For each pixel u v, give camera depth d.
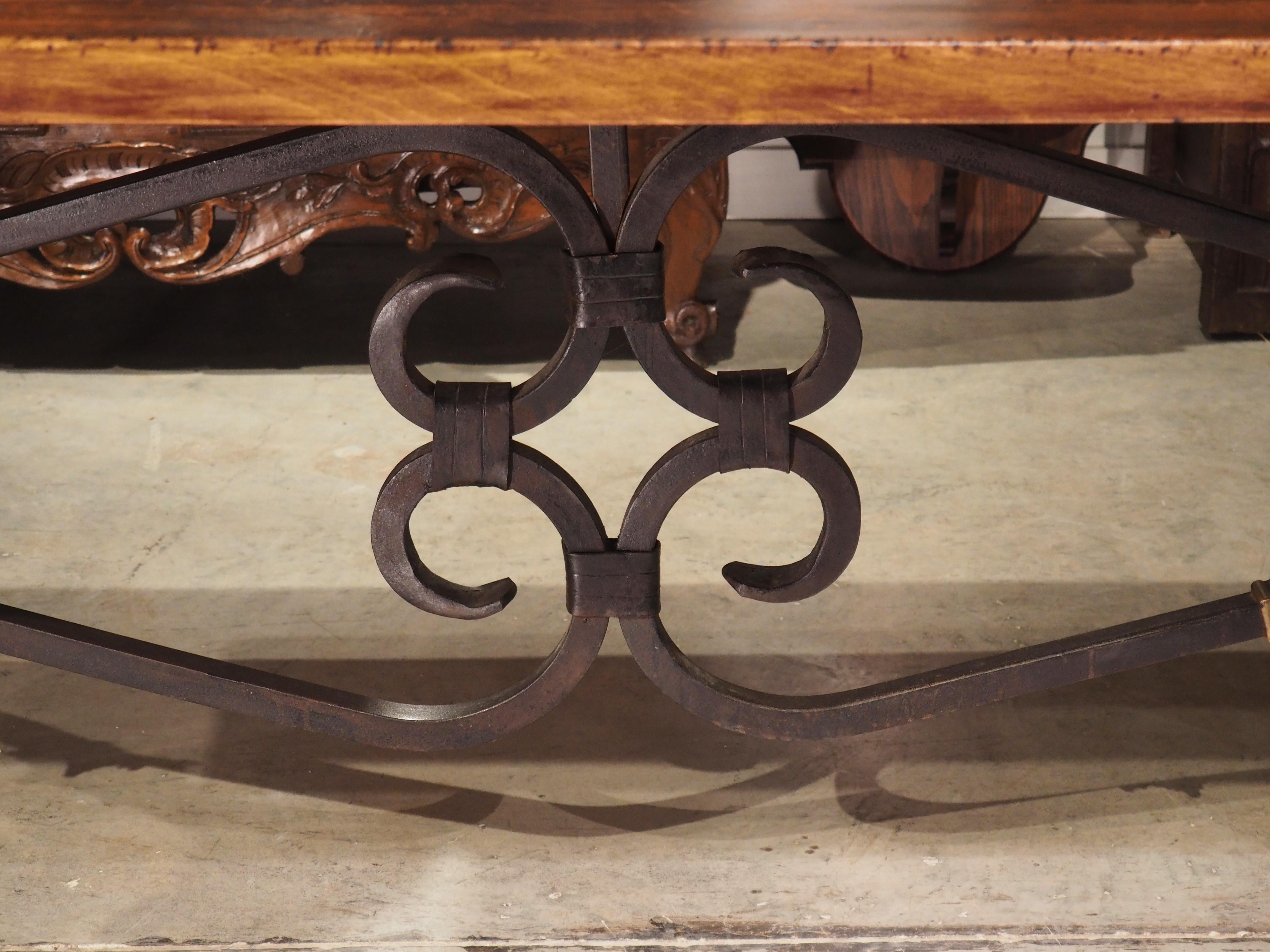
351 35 0.64
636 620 0.94
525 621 1.49
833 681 1.36
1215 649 1.19
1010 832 1.13
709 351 2.35
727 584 1.56
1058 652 0.97
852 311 0.85
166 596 1.55
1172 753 1.22
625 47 0.63
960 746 1.24
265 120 0.64
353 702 0.99
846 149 2.66
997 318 2.50
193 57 0.63
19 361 2.34
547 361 2.34
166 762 1.24
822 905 1.05
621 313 0.84
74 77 0.63
